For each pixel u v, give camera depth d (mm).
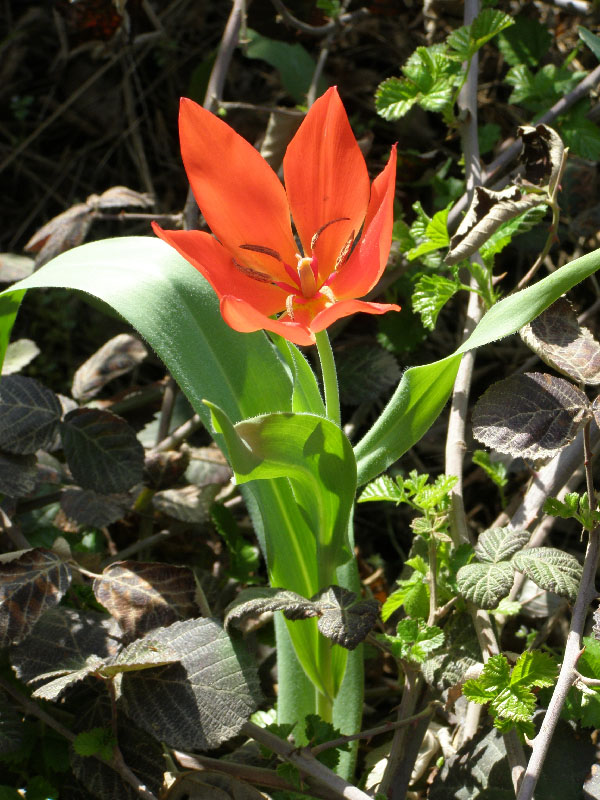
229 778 611
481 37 720
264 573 788
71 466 683
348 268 568
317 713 642
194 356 616
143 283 624
